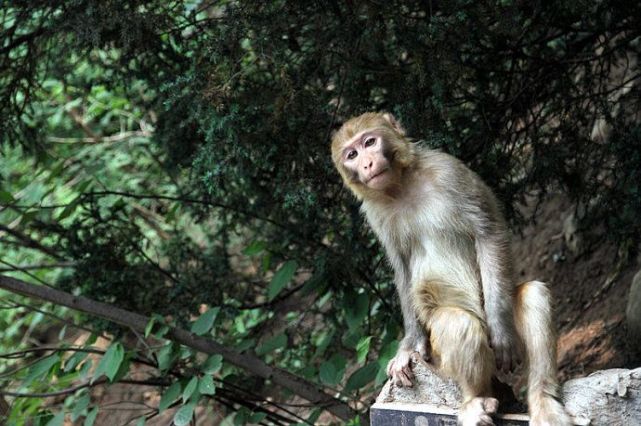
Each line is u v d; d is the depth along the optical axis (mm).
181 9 6402
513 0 5953
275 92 6207
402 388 5211
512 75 6660
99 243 7848
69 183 11414
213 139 6148
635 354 7359
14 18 7336
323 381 6516
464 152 6676
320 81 6605
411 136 6164
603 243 8289
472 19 5781
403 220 5641
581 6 5965
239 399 7340
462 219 5461
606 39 6715
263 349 6914
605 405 4520
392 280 7324
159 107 7238
